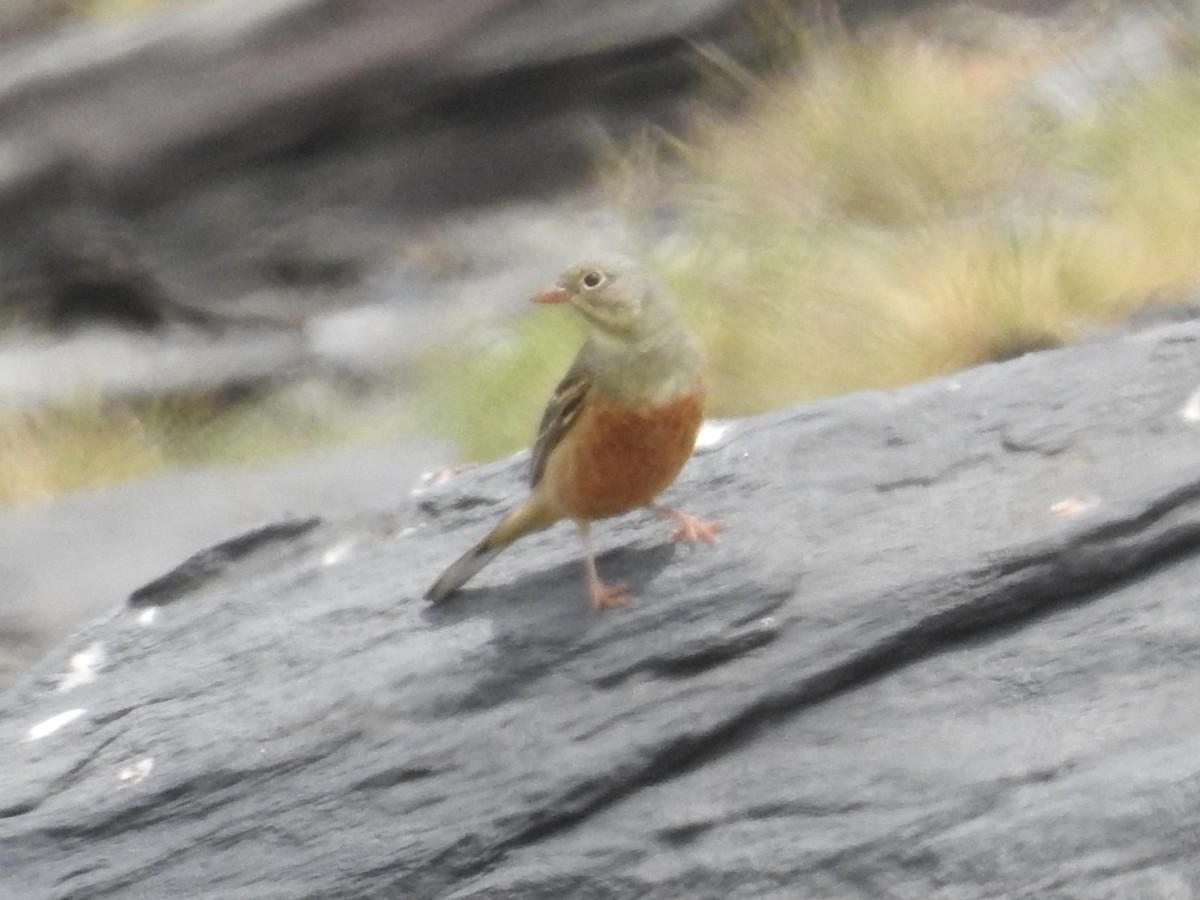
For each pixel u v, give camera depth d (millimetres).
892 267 16547
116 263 22672
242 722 10188
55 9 25500
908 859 8391
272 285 22828
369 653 10234
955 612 9094
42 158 22641
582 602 9844
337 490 16703
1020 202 17391
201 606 11305
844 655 9102
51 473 20047
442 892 9133
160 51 22875
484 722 9539
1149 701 8570
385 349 21125
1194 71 18469
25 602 15148
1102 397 10070
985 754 8602
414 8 22562
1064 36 20203
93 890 9734
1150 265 15336
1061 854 8172
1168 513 9156
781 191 18641
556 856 8992
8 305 22922
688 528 9922
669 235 19781
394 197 22906
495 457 17141
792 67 21359
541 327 18047
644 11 22172
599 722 9297
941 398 10445
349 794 9586
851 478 10062
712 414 15930
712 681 9250
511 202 22625
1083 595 9148
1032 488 9594
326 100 22688
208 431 21141
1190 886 7957
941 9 21469
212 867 9602
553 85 22578
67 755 10477
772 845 8641
